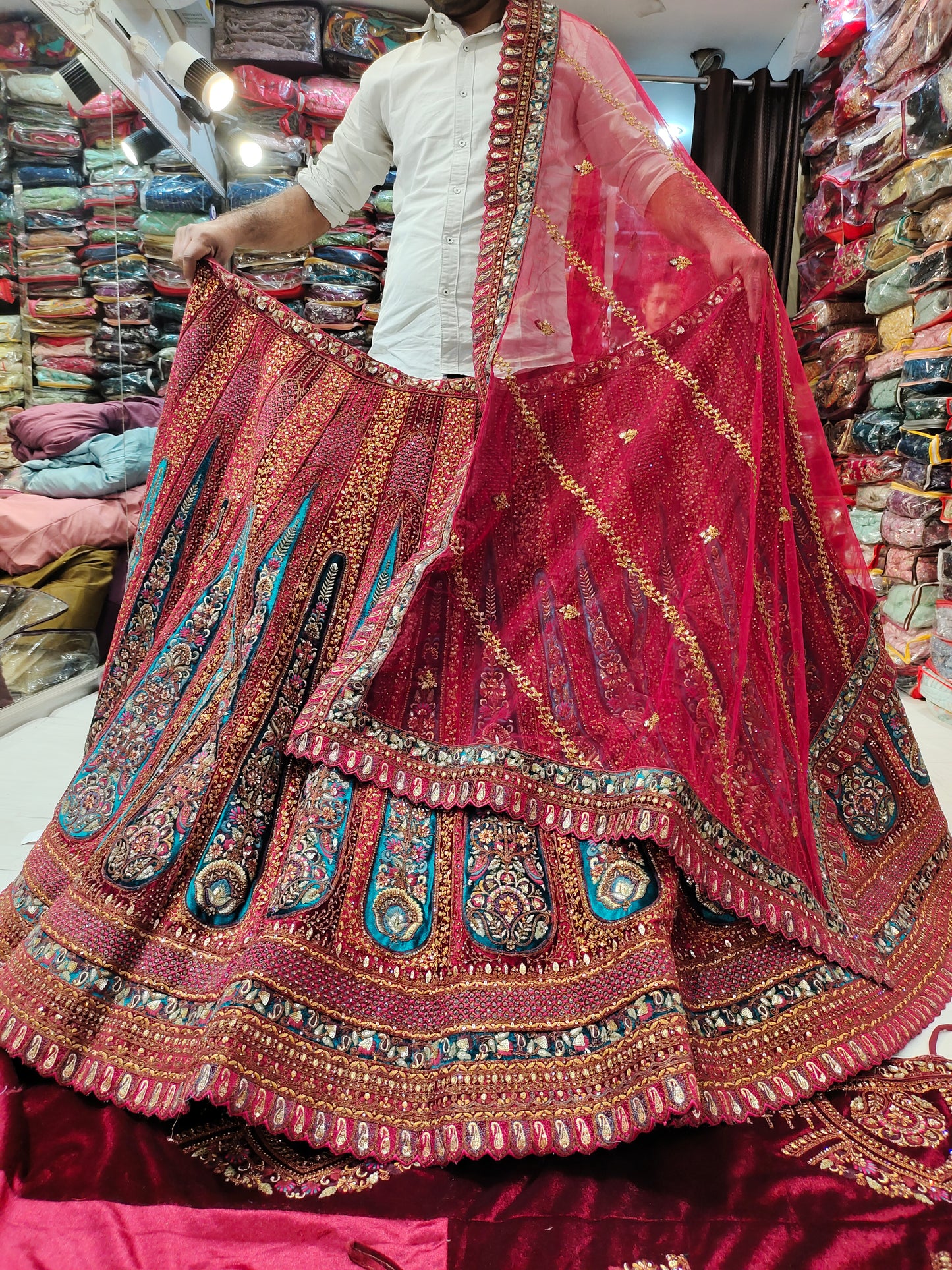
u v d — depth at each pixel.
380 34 4.70
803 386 1.40
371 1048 0.96
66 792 1.32
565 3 4.41
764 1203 0.84
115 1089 0.96
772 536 1.27
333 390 1.47
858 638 1.44
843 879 1.28
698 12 4.47
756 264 1.26
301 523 1.39
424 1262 0.77
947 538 3.18
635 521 1.28
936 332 3.16
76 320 3.40
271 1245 0.79
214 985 1.03
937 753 2.44
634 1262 0.77
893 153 3.44
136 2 3.65
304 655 1.32
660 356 1.30
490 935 1.04
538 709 1.22
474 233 1.47
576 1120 0.90
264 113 4.74
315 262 4.91
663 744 1.17
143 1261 0.76
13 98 2.92
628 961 1.00
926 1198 0.85
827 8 3.98
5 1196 0.82
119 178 3.57
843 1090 1.01
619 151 1.38
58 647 3.02
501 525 1.30
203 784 1.17
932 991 1.16
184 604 1.47
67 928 1.06
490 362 1.32
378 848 1.09
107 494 3.34
